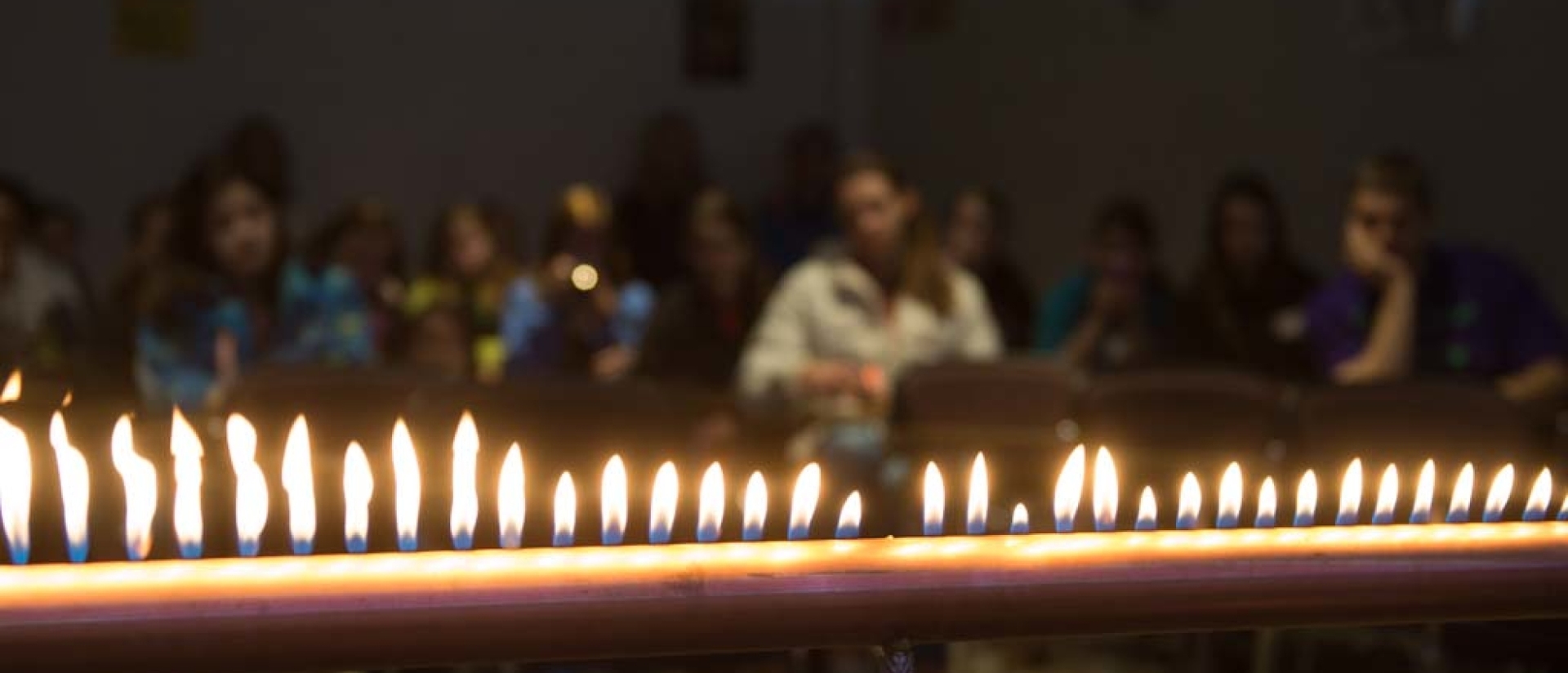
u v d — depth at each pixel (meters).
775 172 11.57
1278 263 6.14
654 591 1.34
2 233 6.40
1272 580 1.45
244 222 5.82
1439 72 7.00
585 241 7.39
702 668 4.12
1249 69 8.16
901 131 11.29
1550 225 6.46
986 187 10.40
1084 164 9.49
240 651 1.25
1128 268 6.46
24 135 9.77
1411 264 5.13
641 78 11.28
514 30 10.95
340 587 1.29
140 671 1.24
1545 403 4.93
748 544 1.43
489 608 1.30
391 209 10.67
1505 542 1.53
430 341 6.46
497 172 10.95
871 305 5.68
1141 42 8.96
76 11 9.86
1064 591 1.42
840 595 1.37
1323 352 5.47
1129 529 1.65
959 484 4.23
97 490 2.06
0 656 1.20
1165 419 4.41
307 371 4.21
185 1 10.09
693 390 4.33
